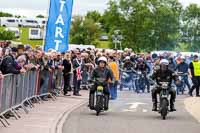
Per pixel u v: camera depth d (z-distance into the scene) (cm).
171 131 2000
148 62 5019
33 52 2842
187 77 4219
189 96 4012
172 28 11131
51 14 3412
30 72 2592
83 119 2317
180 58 4250
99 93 2491
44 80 2969
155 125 2175
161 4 11044
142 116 2516
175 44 11394
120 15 10812
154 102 2478
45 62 2959
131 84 4494
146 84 4281
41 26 9844
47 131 1886
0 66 2166
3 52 2322
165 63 2428
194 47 11925
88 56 4162
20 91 2350
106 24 11169
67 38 3434
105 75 2531
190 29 11944
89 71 4141
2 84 1931
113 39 10788
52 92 3225
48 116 2344
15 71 2173
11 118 2177
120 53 4981
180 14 11712
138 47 10894
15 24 11450
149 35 10912
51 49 3119
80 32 12381
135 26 10806
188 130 2044
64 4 3412
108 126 2097
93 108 2516
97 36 12475
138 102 3316
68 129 1966
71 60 3600
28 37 9338
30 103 2630
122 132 1930
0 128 1898
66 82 3503
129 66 4500
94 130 1964
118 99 3541
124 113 2638
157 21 10969
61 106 2822
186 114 2661
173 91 2445
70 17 3425
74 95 3562
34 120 2177
